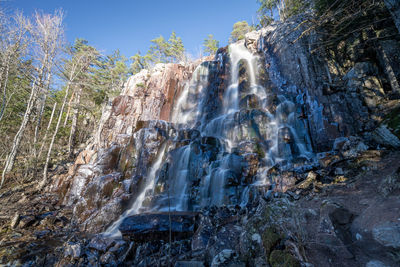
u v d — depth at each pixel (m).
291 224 3.29
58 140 24.95
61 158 22.00
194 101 21.22
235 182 8.36
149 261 5.11
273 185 6.93
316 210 3.77
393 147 5.64
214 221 5.70
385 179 3.81
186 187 9.98
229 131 13.49
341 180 5.13
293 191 5.46
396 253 2.25
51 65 18.89
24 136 18.94
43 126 25.48
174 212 7.90
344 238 2.80
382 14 10.00
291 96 12.97
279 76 15.38
